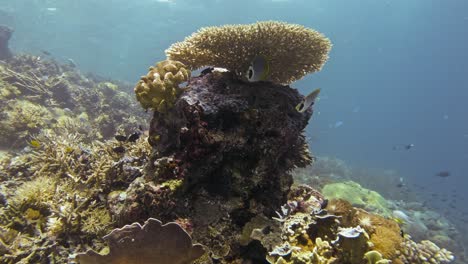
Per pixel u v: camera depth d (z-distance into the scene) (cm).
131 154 479
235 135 329
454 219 2094
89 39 4678
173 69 369
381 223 357
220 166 330
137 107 1331
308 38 386
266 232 312
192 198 318
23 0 4094
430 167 5803
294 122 362
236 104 333
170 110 347
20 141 754
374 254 278
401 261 310
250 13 4488
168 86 343
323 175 1627
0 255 335
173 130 341
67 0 4078
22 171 539
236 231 324
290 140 354
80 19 4359
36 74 1173
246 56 369
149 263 252
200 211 313
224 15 4491
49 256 336
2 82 952
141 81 361
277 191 354
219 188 330
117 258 246
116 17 4409
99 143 587
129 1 4188
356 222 349
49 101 1029
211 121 321
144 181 323
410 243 354
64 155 501
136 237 240
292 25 393
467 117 8450
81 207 391
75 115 1042
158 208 297
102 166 454
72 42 4703
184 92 340
